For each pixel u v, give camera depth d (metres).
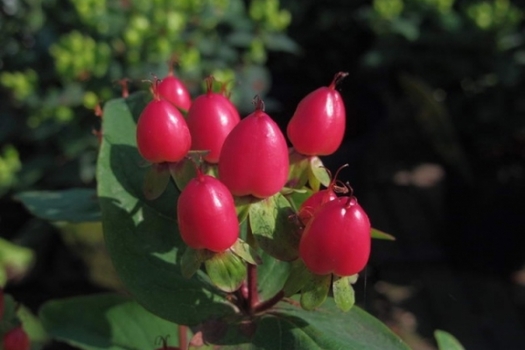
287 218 0.15
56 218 0.20
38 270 0.49
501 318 0.53
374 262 0.58
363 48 0.57
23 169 0.45
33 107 0.43
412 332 0.51
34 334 0.38
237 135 0.15
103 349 0.21
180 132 0.15
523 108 0.53
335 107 0.16
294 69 0.57
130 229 0.17
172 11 0.43
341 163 0.50
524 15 0.53
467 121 0.55
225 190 0.15
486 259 0.58
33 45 0.45
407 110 0.61
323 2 0.56
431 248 0.60
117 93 0.42
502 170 0.58
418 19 0.51
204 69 0.44
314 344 0.16
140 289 0.16
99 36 0.43
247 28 0.46
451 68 0.52
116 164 0.17
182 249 0.17
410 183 0.67
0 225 0.51
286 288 0.15
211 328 0.16
